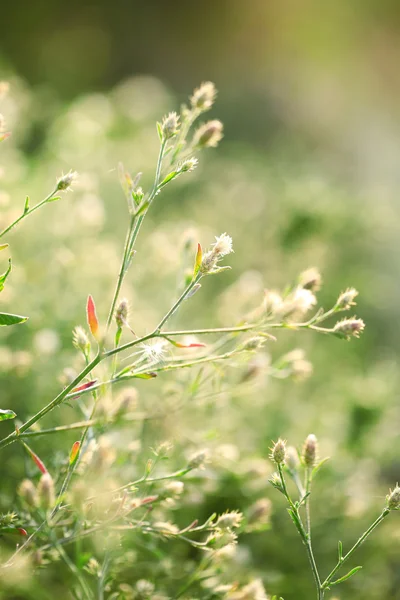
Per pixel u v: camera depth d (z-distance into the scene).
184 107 0.71
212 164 1.57
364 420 0.92
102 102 1.42
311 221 1.22
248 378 0.77
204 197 1.37
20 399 0.84
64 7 2.60
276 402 0.97
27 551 0.72
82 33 2.65
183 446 0.80
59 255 0.90
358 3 2.96
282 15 2.96
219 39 2.92
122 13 2.75
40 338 0.84
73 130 1.23
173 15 2.87
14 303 0.87
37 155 1.25
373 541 0.88
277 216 1.30
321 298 1.23
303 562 0.86
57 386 0.84
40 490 0.66
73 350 0.86
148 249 1.04
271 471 0.83
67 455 0.78
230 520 0.71
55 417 0.83
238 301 0.94
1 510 0.76
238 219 1.31
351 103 2.73
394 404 1.01
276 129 2.49
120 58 2.73
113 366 0.68
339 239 1.32
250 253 1.25
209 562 0.76
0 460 0.81
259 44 2.95
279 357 1.05
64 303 0.90
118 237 1.15
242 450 0.88
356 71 2.89
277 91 2.70
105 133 1.33
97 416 0.68
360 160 2.35
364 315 1.33
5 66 1.55
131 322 0.89
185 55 2.88
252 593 0.72
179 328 0.95
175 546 0.81
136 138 1.35
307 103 2.66
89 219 0.92
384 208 1.39
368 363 1.20
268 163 1.71
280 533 0.87
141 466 0.79
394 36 2.97
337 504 0.88
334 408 1.01
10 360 0.81
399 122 2.66
